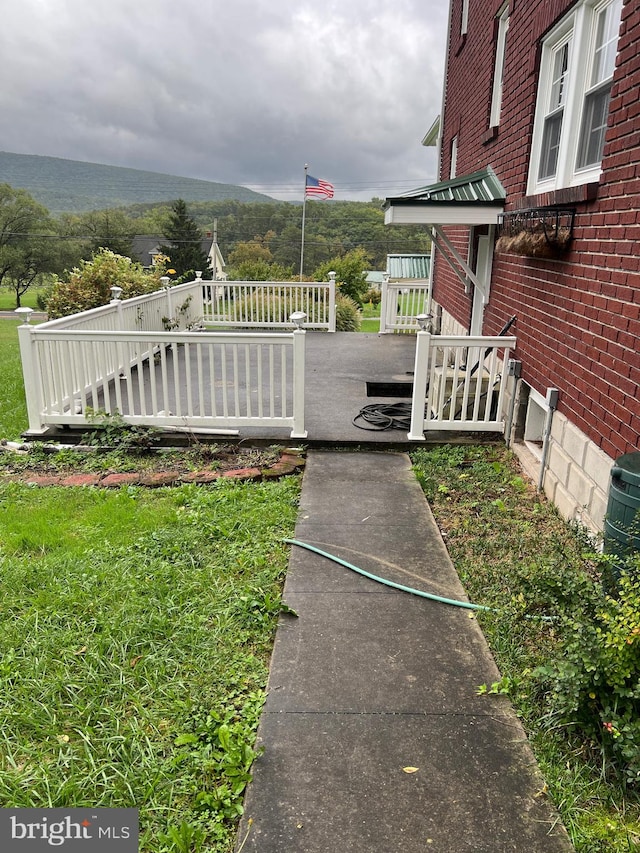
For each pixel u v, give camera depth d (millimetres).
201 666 2791
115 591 3352
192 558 3742
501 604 3307
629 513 2838
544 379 4988
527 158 5738
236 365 5766
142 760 2242
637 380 3346
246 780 2186
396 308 13117
